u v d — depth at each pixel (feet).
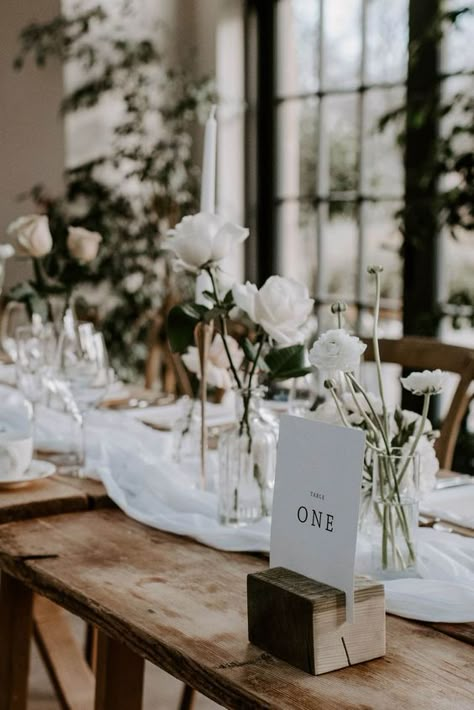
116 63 15.43
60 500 5.15
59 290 6.66
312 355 3.80
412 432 4.03
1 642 5.63
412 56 10.96
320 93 14.07
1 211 16.99
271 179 15.03
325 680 3.15
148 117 15.51
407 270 12.62
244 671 3.21
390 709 2.95
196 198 14.92
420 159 12.28
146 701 8.21
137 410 7.71
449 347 7.20
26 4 16.05
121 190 15.48
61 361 5.84
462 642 3.49
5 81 16.66
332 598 3.20
